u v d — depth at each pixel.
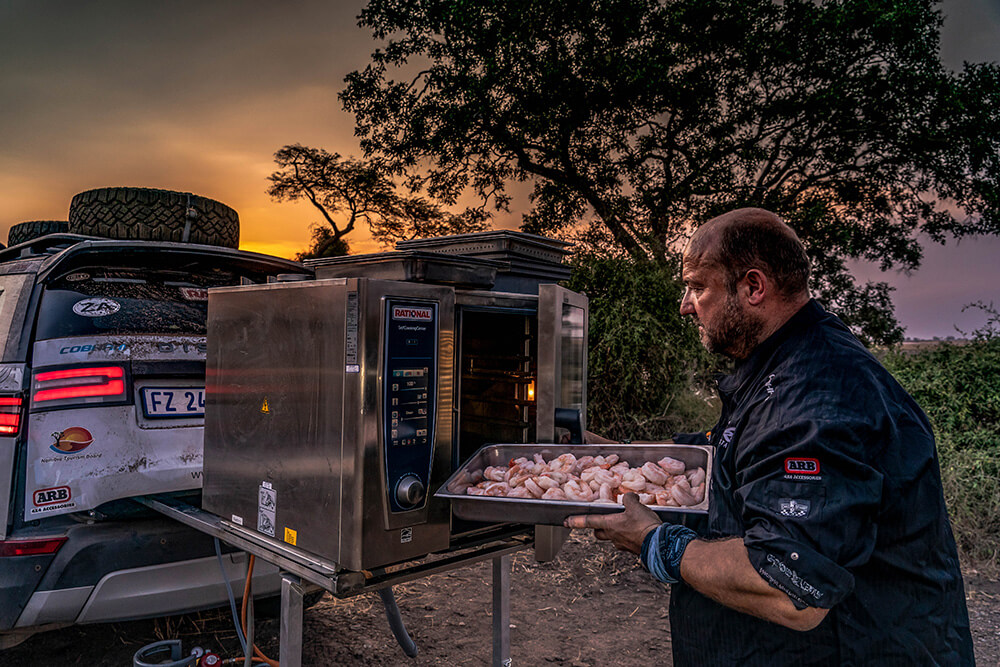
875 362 1.23
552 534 1.90
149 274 2.85
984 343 6.96
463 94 12.96
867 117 12.12
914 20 11.32
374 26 13.95
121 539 2.29
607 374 6.39
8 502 2.20
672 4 11.58
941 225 12.94
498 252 2.24
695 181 11.70
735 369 1.43
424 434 1.57
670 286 6.64
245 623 2.04
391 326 1.49
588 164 12.70
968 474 5.11
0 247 4.54
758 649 1.26
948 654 1.21
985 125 11.41
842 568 1.04
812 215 10.96
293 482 1.63
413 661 3.02
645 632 3.43
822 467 1.09
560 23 11.98
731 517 1.29
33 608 2.16
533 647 3.24
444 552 1.87
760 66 11.89
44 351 2.31
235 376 1.86
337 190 16.30
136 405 2.45
